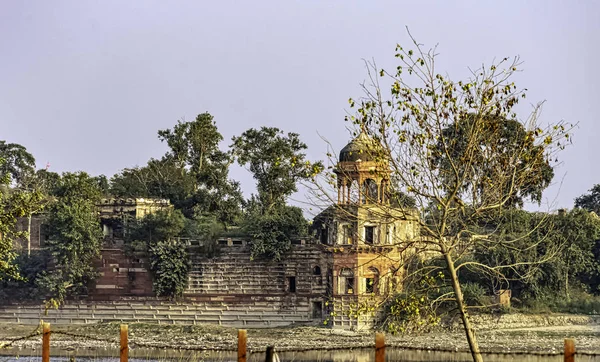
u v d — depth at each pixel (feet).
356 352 279.08
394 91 139.74
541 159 141.28
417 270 147.74
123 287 365.20
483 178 142.10
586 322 338.13
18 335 343.46
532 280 343.46
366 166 260.83
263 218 355.56
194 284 359.87
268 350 117.91
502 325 329.52
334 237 330.13
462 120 140.56
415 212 151.74
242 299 353.92
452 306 325.42
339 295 328.29
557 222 360.48
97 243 366.84
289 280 351.25
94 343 315.37
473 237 148.66
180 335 337.11
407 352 265.95
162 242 362.74
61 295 364.99
